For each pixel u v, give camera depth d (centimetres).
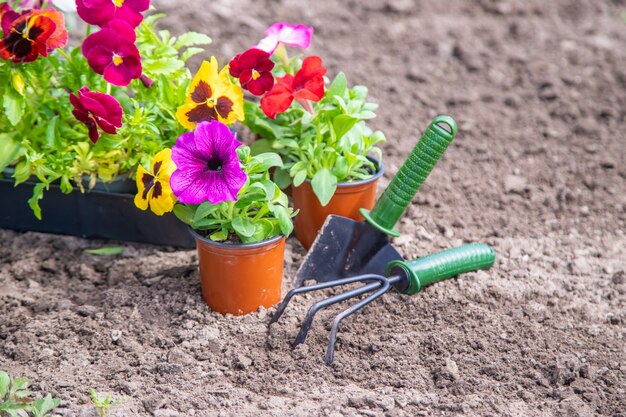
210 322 342
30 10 341
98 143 356
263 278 339
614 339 343
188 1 605
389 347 330
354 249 363
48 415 291
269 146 379
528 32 620
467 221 427
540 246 409
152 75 357
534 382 319
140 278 371
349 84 539
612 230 425
